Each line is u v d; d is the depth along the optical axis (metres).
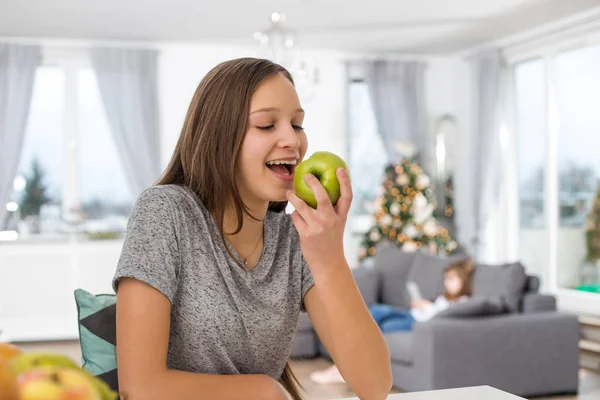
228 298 1.06
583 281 6.43
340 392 4.60
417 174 7.59
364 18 6.42
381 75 7.97
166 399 0.93
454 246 7.56
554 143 6.81
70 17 6.29
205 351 1.06
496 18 6.45
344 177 0.97
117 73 7.20
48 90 7.19
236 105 1.02
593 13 6.18
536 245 7.12
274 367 1.15
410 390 4.55
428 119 8.24
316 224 0.97
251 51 7.62
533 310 4.79
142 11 6.12
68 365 0.53
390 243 7.43
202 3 5.89
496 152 7.45
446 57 8.25
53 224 7.18
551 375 4.58
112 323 1.56
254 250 1.12
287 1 5.84
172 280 1.00
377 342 1.06
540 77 7.06
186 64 7.47
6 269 6.90
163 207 1.03
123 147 7.18
